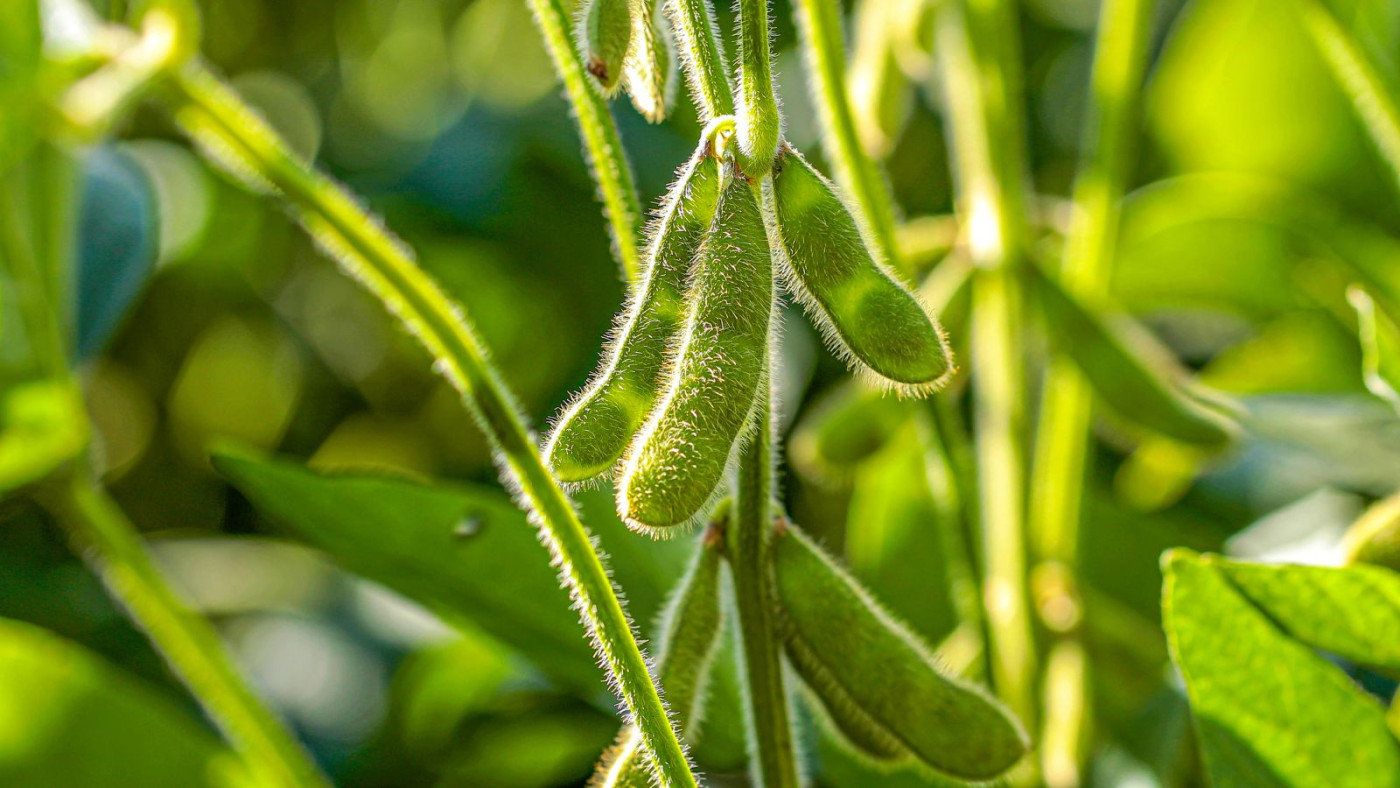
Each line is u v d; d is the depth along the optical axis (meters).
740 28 0.47
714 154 0.47
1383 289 0.79
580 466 0.46
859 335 0.47
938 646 0.69
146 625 0.63
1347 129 0.88
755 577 0.51
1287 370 0.81
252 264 1.20
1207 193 0.80
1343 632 0.54
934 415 0.62
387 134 1.23
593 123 0.53
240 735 0.63
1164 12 1.07
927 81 0.85
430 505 0.61
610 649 0.50
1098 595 0.73
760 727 0.51
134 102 0.57
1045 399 0.68
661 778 0.49
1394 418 0.67
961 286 0.64
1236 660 0.54
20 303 0.64
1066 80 1.09
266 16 1.27
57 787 0.64
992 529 0.65
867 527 0.70
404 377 1.22
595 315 1.05
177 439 1.25
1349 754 0.54
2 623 0.67
